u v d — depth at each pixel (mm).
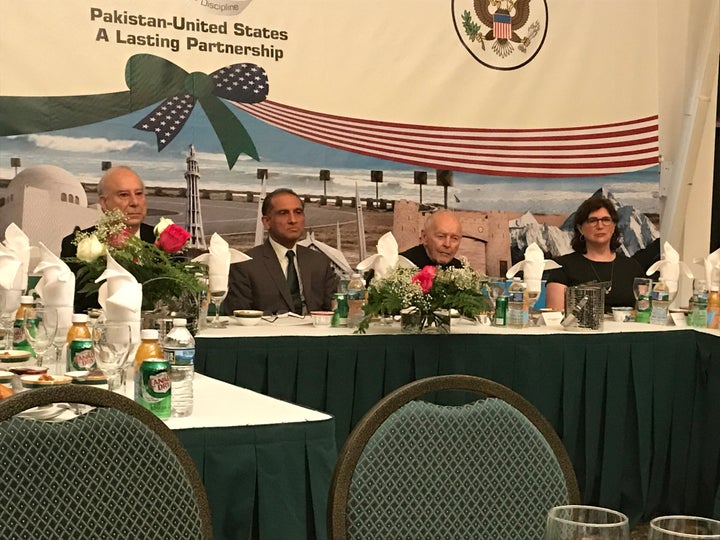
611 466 4273
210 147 5527
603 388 4266
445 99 5996
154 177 5422
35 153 5207
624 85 6316
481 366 4109
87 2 5281
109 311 2627
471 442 1539
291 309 5156
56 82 5238
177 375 2229
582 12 6234
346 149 5801
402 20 5895
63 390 1342
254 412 2311
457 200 6043
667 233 6395
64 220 5254
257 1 5613
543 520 1567
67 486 1314
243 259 4223
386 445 1492
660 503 4414
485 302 4113
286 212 5543
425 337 4047
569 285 5582
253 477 2143
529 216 6180
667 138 6398
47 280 2943
